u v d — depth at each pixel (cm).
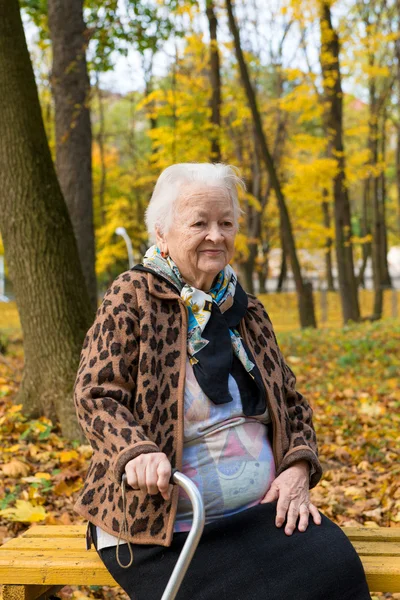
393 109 2153
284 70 1461
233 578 196
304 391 815
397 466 493
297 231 2808
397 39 1691
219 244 219
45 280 535
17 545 233
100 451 200
